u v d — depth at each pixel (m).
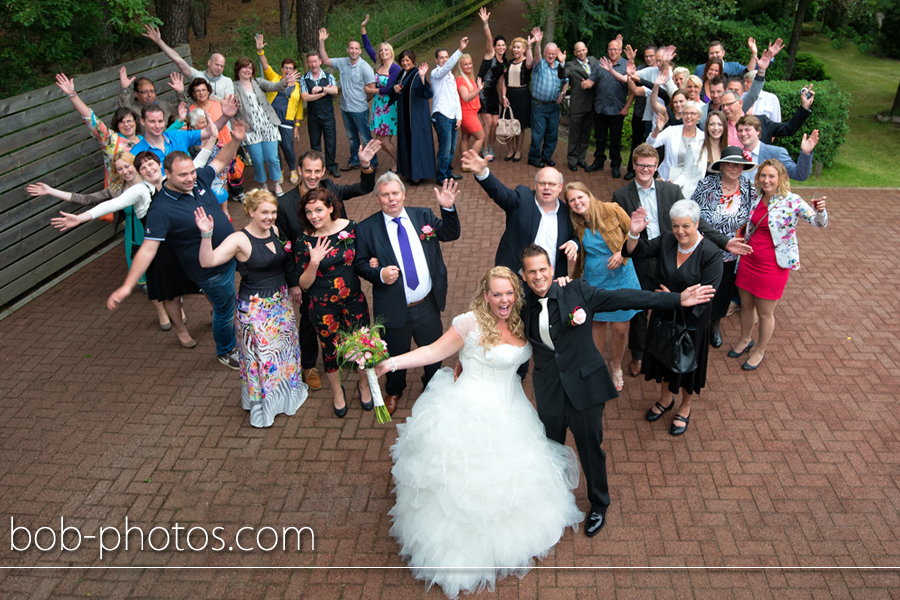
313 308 5.03
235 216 9.08
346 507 4.59
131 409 5.60
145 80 7.75
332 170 10.24
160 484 4.82
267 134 9.03
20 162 7.31
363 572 4.12
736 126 6.32
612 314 5.18
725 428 5.21
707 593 3.92
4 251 7.08
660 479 4.74
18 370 6.12
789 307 6.83
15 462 5.04
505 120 10.30
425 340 5.25
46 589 4.08
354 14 18.58
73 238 8.03
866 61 18.53
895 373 5.79
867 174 11.05
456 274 7.50
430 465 3.98
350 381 5.91
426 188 9.90
